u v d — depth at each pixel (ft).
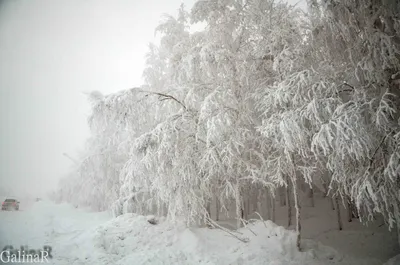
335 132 24.14
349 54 26.99
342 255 28.63
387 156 23.98
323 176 41.96
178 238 30.63
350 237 36.50
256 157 38.52
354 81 26.94
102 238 28.48
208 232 33.30
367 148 22.79
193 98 32.73
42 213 48.03
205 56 31.71
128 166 35.63
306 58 30.71
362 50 26.40
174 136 31.91
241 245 29.96
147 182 35.94
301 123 26.12
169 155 31.42
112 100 32.42
